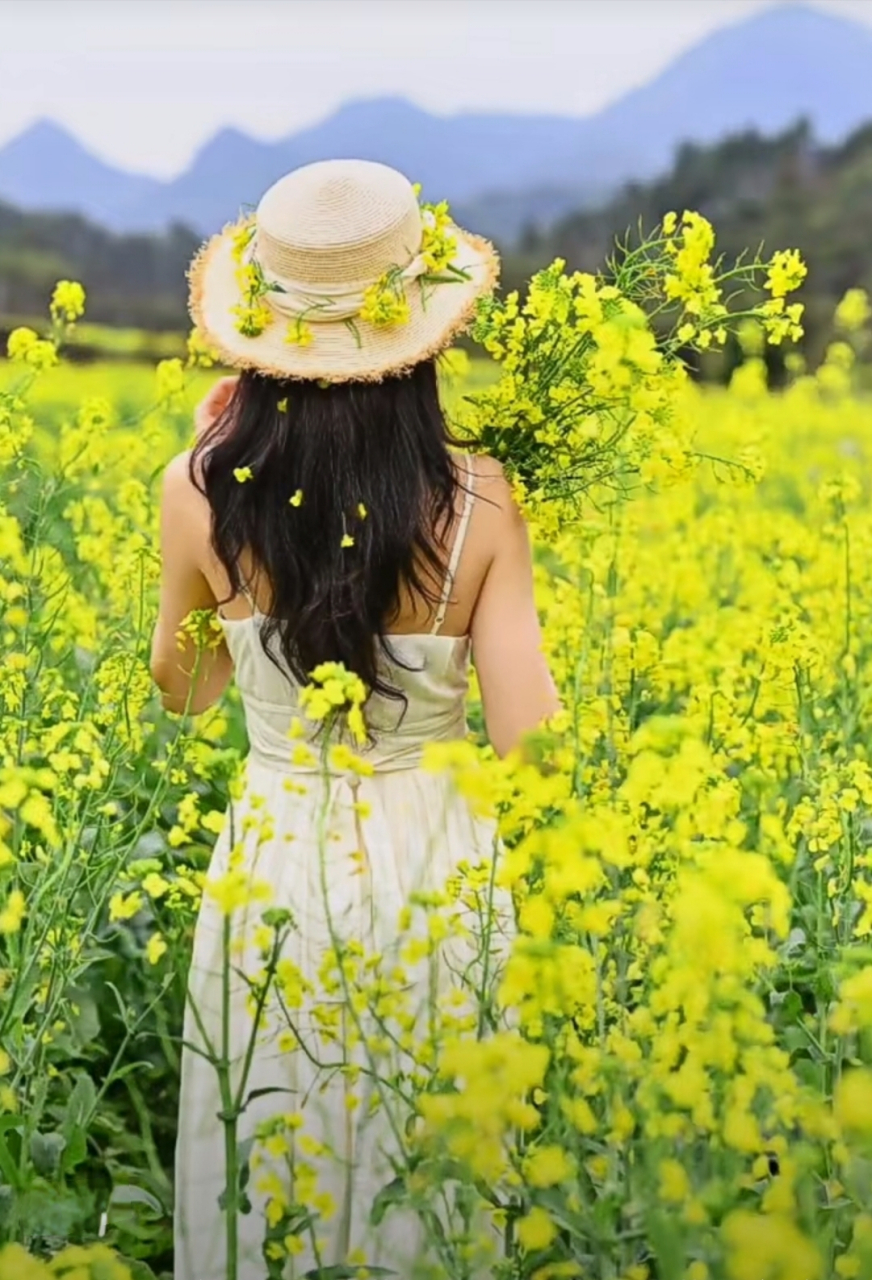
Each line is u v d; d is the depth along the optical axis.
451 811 2.45
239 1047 2.42
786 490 7.88
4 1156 2.31
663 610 4.92
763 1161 1.80
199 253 2.44
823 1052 2.42
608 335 2.19
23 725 2.86
